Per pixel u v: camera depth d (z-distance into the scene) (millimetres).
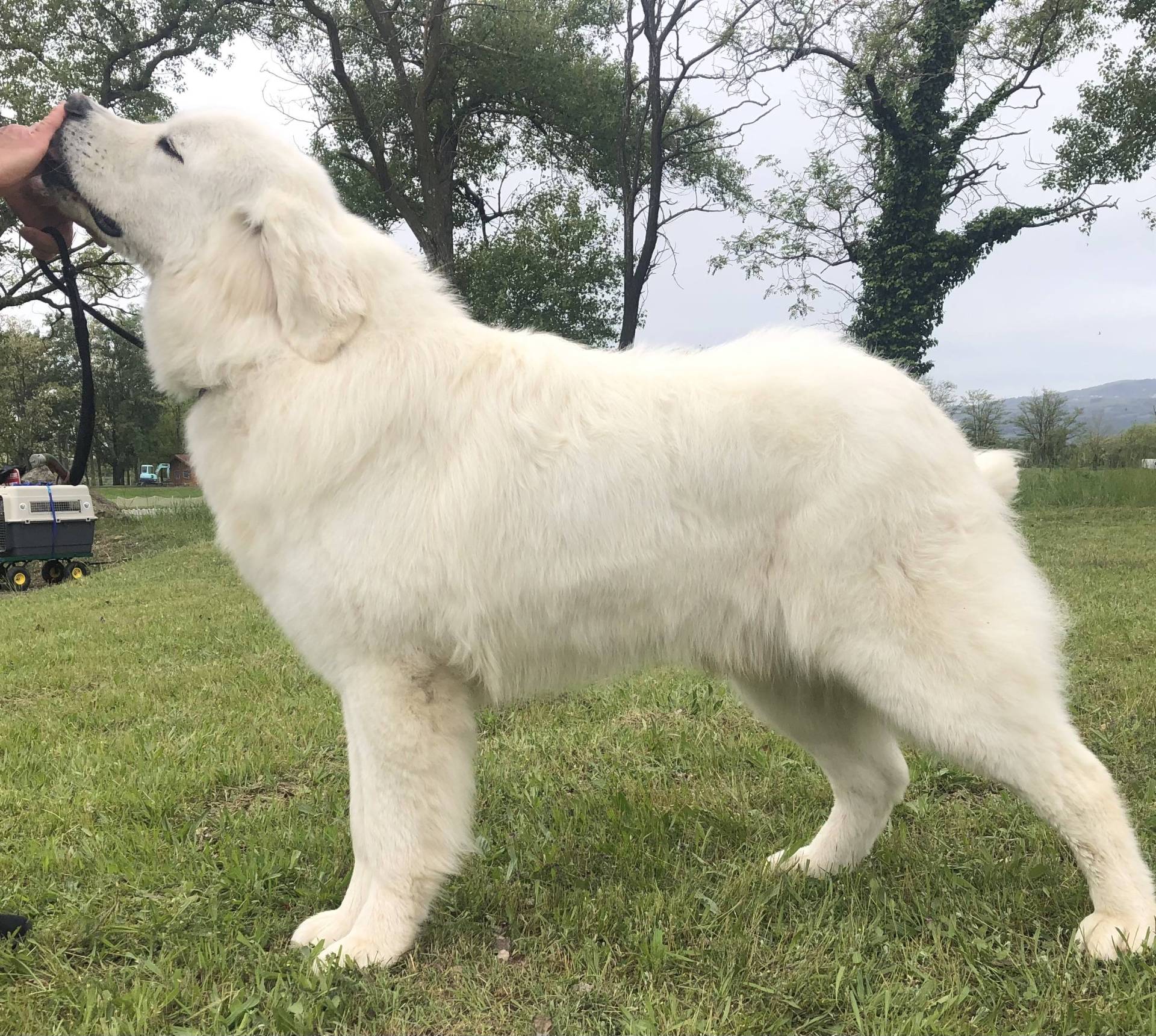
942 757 2338
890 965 2258
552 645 2445
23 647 7277
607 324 21516
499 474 2344
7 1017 2148
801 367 2406
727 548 2377
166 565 13539
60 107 2627
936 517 2277
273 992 2150
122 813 3420
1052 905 2490
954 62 18156
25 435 40719
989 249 19688
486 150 22391
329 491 2359
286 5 18953
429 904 2439
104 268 17328
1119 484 17328
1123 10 17844
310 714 4770
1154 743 3795
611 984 2211
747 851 3016
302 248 2381
